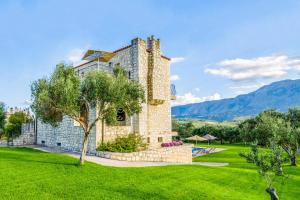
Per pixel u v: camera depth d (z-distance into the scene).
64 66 23.92
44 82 23.38
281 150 19.75
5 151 31.31
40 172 20.47
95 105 24.73
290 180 30.28
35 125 52.75
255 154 19.48
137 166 27.20
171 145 43.38
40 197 15.43
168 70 46.59
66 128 41.50
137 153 33.22
